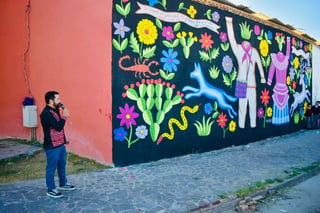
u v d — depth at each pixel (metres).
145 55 6.16
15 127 8.20
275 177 5.48
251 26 8.91
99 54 5.85
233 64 8.27
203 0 7.25
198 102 7.30
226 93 8.09
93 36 5.97
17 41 8.04
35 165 5.72
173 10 6.65
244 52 8.66
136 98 6.04
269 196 4.80
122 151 5.86
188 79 7.02
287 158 7.06
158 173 5.52
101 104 5.85
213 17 7.63
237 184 4.99
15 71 8.15
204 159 6.75
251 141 9.09
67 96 6.72
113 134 5.71
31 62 7.69
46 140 4.03
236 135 8.49
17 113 8.12
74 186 4.52
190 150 7.17
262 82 9.47
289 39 10.89
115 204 3.97
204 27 7.39
